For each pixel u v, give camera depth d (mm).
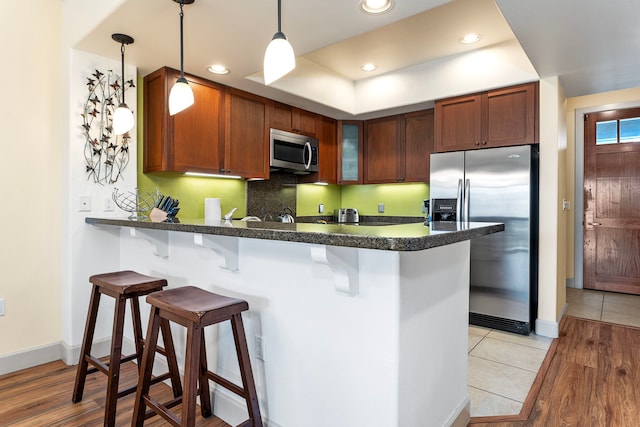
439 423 1560
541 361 2537
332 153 4363
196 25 2094
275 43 1572
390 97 3877
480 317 3305
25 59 2385
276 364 1603
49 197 2486
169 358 1848
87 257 2494
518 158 3045
